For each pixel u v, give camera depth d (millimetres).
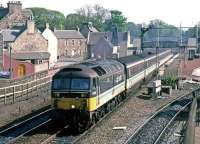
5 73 53719
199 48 118375
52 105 23953
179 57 100438
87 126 23625
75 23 173625
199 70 73188
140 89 44781
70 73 23781
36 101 35281
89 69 24391
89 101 23391
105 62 31062
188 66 79875
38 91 40594
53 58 92875
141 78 46156
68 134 23047
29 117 28125
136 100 37031
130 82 37531
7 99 34469
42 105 33594
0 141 21344
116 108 31547
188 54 116562
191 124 15953
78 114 23438
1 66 57594
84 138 22031
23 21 91062
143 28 66500
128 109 31719
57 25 157625
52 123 25641
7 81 38000
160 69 62562
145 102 36469
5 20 89188
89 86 23469
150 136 22891
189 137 13922
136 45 143375
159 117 28891
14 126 24641
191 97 40281
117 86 31203
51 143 20922
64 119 23797
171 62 89000
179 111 31188
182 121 27562
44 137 22078
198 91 43844
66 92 23562
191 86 51500
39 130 23703
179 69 68312
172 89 47625
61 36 103812
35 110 30984
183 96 41094
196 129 23625
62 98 23609
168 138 22578
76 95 23453
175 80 49188
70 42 105250
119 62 35125
